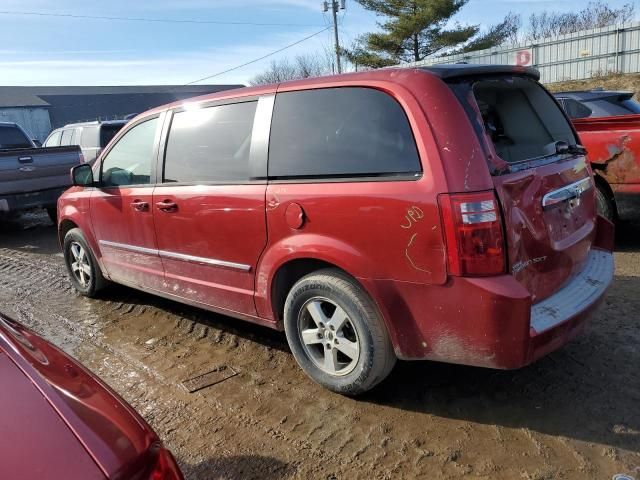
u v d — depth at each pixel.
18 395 1.78
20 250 8.30
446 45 29.33
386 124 2.98
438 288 2.79
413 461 2.79
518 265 2.84
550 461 2.72
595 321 4.23
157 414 3.39
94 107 61.41
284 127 3.44
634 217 5.91
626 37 22.17
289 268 3.50
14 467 1.52
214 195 3.77
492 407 3.21
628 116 5.69
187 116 4.12
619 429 2.93
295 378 3.70
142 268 4.63
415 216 2.79
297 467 2.81
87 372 2.12
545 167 3.18
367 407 3.29
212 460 2.91
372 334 3.09
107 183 4.90
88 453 1.59
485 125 2.98
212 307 4.09
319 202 3.16
